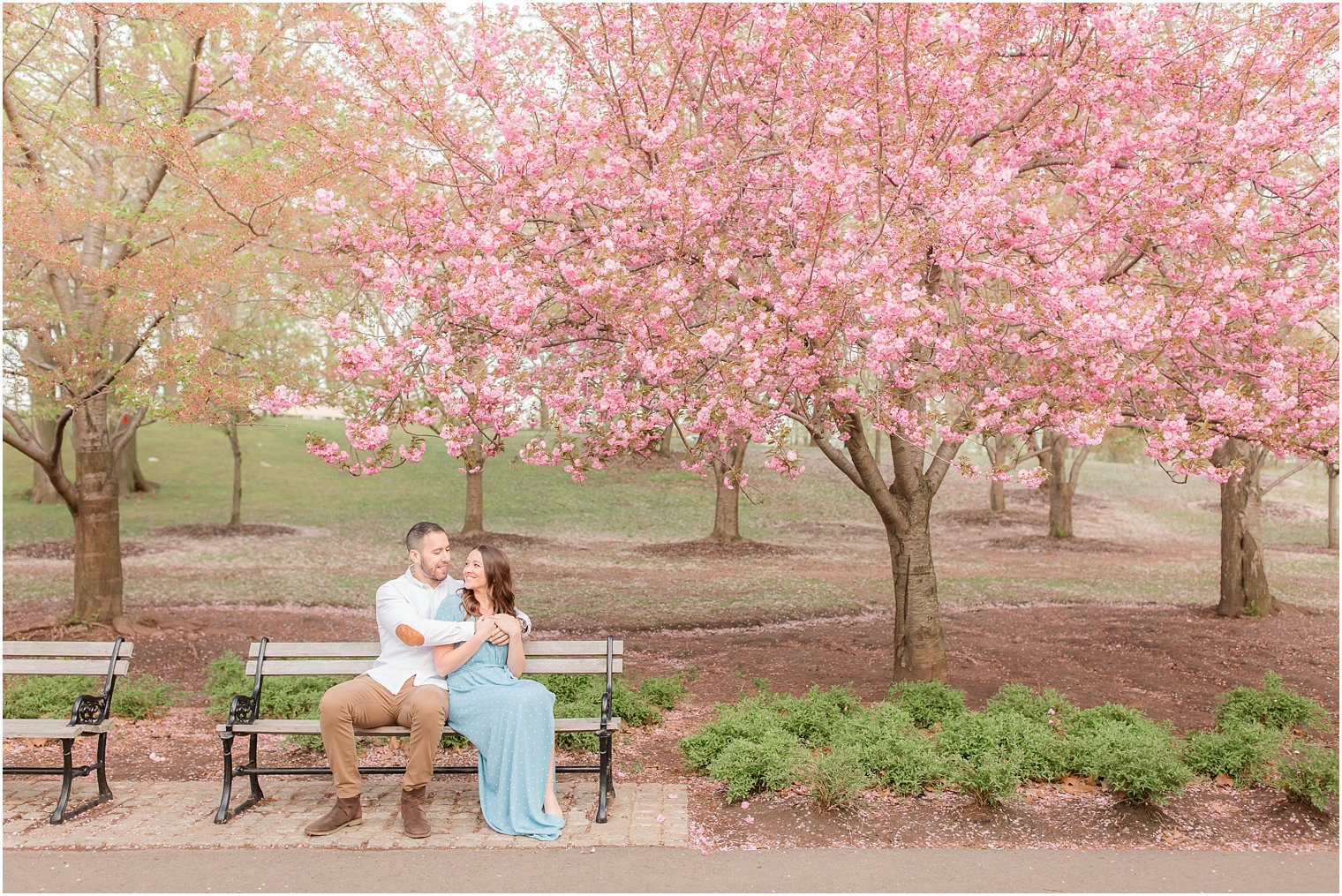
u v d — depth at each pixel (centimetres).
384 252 728
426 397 698
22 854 443
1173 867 434
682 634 1290
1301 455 719
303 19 981
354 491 3152
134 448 2962
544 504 2980
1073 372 678
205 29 866
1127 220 732
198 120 812
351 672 533
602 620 1391
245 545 2253
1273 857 448
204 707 784
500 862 435
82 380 958
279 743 663
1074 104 802
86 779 573
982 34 712
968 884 413
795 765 521
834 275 620
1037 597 1639
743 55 779
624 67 736
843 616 1455
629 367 706
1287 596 1617
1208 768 570
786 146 739
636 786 556
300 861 436
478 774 541
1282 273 789
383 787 562
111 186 1116
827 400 694
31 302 980
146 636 1139
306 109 755
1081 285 646
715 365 658
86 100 1091
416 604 526
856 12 724
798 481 3400
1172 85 802
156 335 1002
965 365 716
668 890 404
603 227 720
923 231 643
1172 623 1308
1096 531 2809
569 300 704
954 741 574
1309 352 738
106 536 1166
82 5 901
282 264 916
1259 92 791
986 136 828
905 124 716
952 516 3006
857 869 430
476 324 719
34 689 743
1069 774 567
